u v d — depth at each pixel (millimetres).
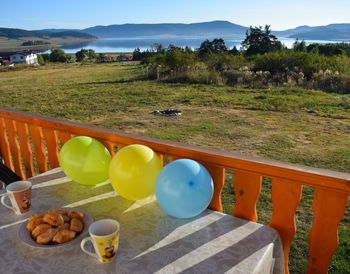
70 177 1805
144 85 15906
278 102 10453
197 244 1347
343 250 2816
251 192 1649
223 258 1262
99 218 1547
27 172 2959
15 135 3012
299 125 7918
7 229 1431
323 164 5430
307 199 3906
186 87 14594
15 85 19359
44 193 1782
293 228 1578
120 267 1200
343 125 7855
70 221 1403
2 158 3264
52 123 2412
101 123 8766
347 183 1350
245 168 1610
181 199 1432
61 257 1244
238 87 14086
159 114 9516
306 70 15258
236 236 1407
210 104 10648
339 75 13406
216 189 1746
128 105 11102
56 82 20000
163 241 1364
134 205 1657
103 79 20219
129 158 1559
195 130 7660
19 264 1216
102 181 1833
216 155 1672
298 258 2773
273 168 1526
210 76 15664
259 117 8797
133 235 1406
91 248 1288
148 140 1905
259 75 15156
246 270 1198
